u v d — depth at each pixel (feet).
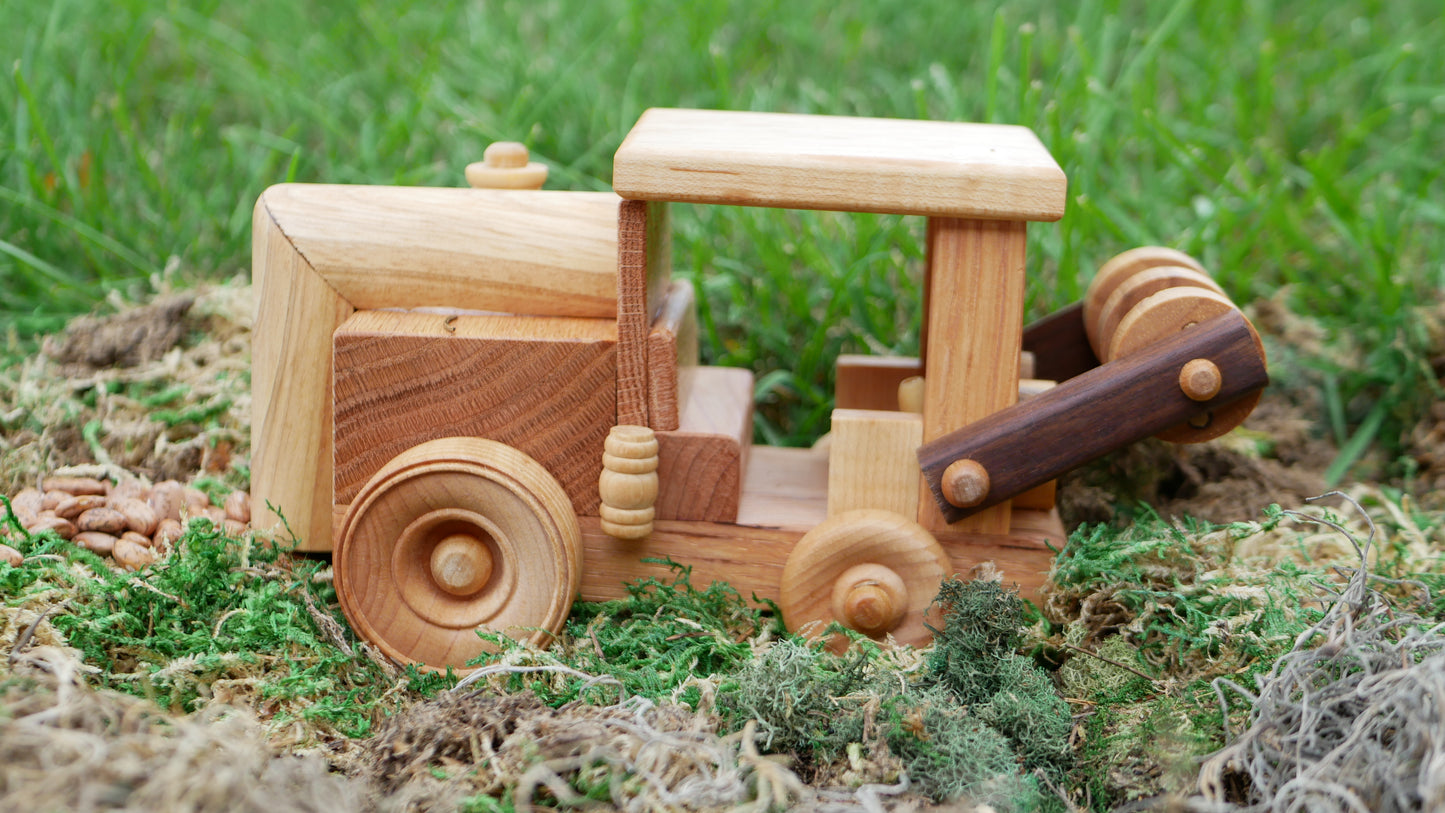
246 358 2.45
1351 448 2.45
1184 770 1.83
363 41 3.59
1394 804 1.72
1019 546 2.08
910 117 3.29
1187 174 2.82
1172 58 3.50
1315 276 2.72
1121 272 2.14
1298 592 2.07
